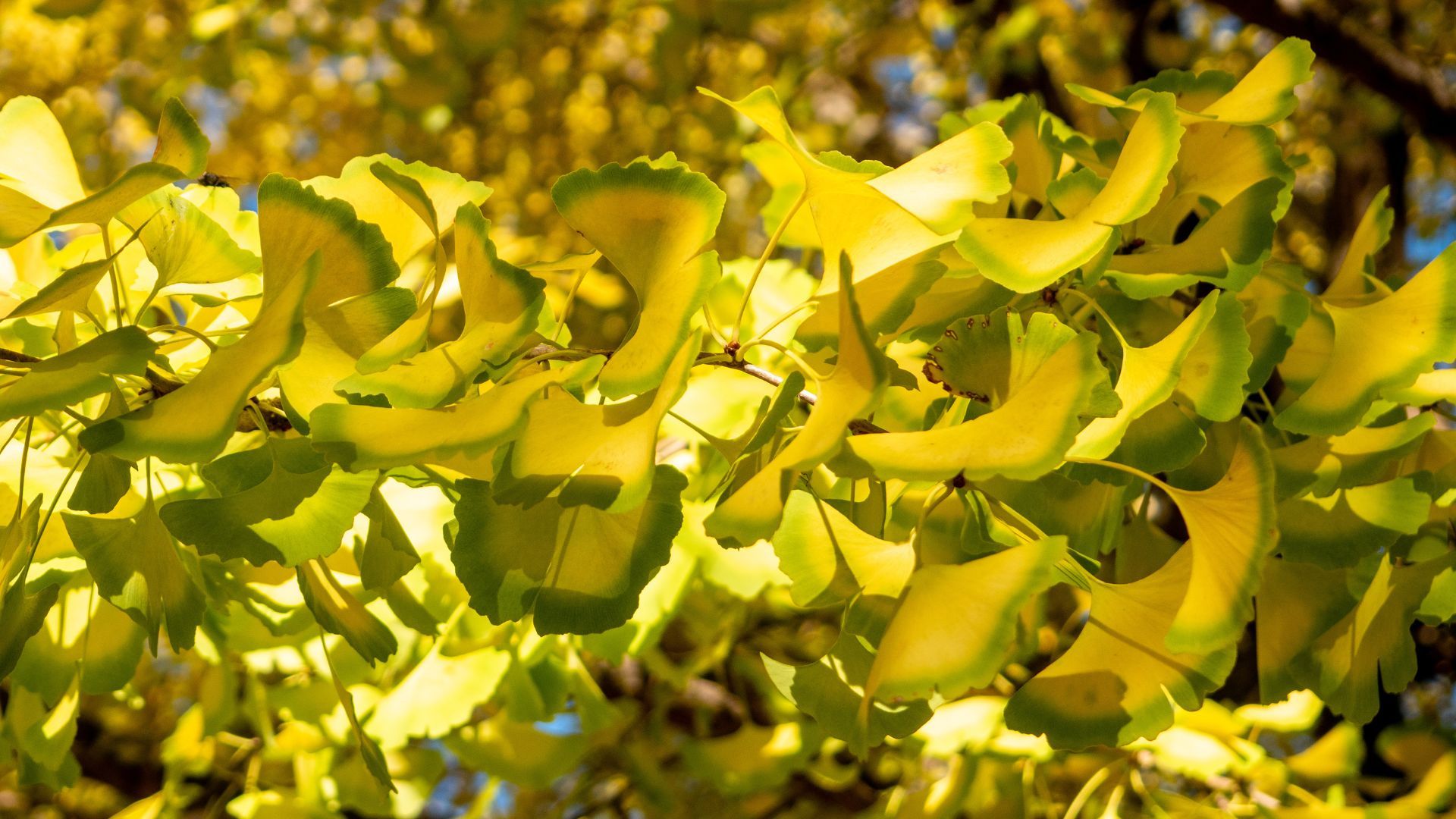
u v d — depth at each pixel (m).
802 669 0.86
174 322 1.00
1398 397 0.89
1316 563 0.88
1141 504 0.98
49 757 1.02
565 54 3.30
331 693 1.35
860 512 0.89
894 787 1.86
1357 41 2.04
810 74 3.04
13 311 0.82
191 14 2.92
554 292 1.77
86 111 3.20
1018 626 0.96
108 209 0.81
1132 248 0.92
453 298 1.24
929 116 3.38
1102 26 3.05
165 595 0.87
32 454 0.96
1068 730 0.84
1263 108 0.89
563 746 1.47
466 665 1.21
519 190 3.28
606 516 0.82
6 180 0.87
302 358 0.84
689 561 1.09
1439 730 1.51
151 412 0.80
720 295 1.19
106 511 0.86
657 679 1.87
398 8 2.89
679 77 2.69
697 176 0.82
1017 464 0.79
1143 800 1.35
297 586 1.03
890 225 0.86
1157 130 0.84
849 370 0.79
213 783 1.80
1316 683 0.89
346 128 3.44
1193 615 0.83
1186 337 0.84
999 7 2.84
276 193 0.83
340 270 0.84
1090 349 0.81
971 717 1.33
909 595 0.82
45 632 0.98
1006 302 0.88
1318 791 1.44
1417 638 1.70
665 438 1.07
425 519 1.05
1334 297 0.94
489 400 0.81
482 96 3.38
